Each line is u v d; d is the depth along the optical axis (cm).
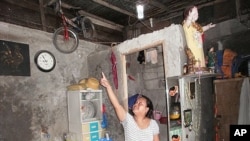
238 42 455
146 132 247
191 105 321
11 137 389
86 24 554
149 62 482
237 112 395
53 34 471
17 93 405
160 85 465
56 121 463
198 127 326
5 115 384
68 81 495
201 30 327
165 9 573
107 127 473
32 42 439
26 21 450
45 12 490
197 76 311
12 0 432
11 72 396
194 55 309
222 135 404
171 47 327
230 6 480
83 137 436
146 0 507
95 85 465
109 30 648
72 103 466
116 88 435
